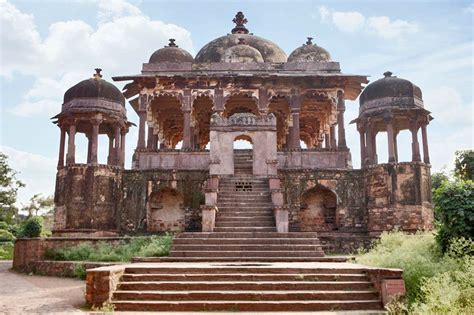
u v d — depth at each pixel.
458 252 9.46
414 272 8.58
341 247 16.44
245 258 12.20
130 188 18.42
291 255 12.55
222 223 14.63
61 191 18.48
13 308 8.01
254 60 22.59
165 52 23.69
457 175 24.02
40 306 8.23
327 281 9.02
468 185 10.86
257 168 18.28
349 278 9.09
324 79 20.92
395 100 18.42
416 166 17.50
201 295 8.46
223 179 17.66
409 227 16.98
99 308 8.04
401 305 7.20
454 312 6.45
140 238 15.72
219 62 22.77
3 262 21.84
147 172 18.55
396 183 17.41
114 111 19.22
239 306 8.16
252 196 16.34
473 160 23.72
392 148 18.14
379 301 8.26
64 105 19.31
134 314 7.73
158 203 18.92
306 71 21.56
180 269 9.42
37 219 27.62
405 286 8.24
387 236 14.15
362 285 8.81
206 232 14.00
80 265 13.27
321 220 18.75
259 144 18.52
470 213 10.27
